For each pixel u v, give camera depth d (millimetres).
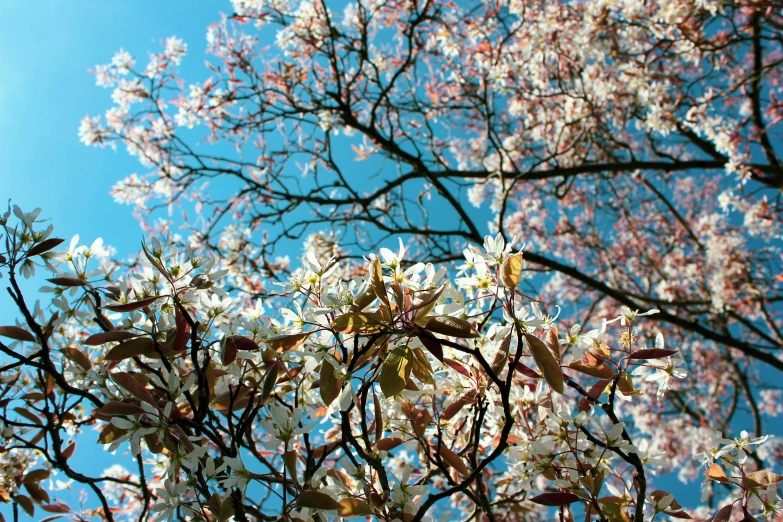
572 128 2566
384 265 729
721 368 3197
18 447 812
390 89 2324
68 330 857
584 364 748
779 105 2289
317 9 2279
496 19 2371
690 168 2527
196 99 2371
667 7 2148
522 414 795
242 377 755
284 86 2418
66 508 910
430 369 698
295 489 716
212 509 705
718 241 2908
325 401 684
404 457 1002
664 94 2293
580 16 2391
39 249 741
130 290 756
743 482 718
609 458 768
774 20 2486
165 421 708
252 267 2158
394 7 2336
